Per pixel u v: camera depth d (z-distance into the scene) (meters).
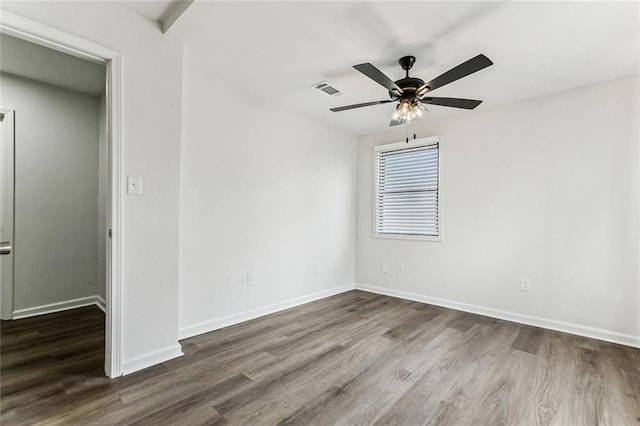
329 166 4.10
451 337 2.71
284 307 3.49
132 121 2.02
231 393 1.80
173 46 2.21
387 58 2.40
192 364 2.15
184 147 2.56
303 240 3.73
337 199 4.24
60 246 3.29
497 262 3.29
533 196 3.08
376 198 4.35
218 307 2.84
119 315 1.96
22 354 2.25
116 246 1.95
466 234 3.51
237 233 2.99
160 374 2.00
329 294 4.12
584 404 1.74
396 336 2.72
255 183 3.16
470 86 2.84
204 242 2.72
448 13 1.85
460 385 1.92
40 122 3.14
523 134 3.14
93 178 3.52
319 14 1.89
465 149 3.54
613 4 1.73
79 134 3.41
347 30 2.05
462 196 3.55
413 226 3.99
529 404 1.74
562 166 2.92
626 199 2.62
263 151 3.23
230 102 2.90
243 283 3.05
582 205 2.82
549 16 1.85
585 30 1.98
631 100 2.61
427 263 3.83
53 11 1.71
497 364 2.21
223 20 1.97
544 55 2.29
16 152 3.00
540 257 3.03
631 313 2.58
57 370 2.03
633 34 2.01
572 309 2.85
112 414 1.59
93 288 3.53
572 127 2.87
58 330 2.73
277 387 1.88
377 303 3.78
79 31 1.80
